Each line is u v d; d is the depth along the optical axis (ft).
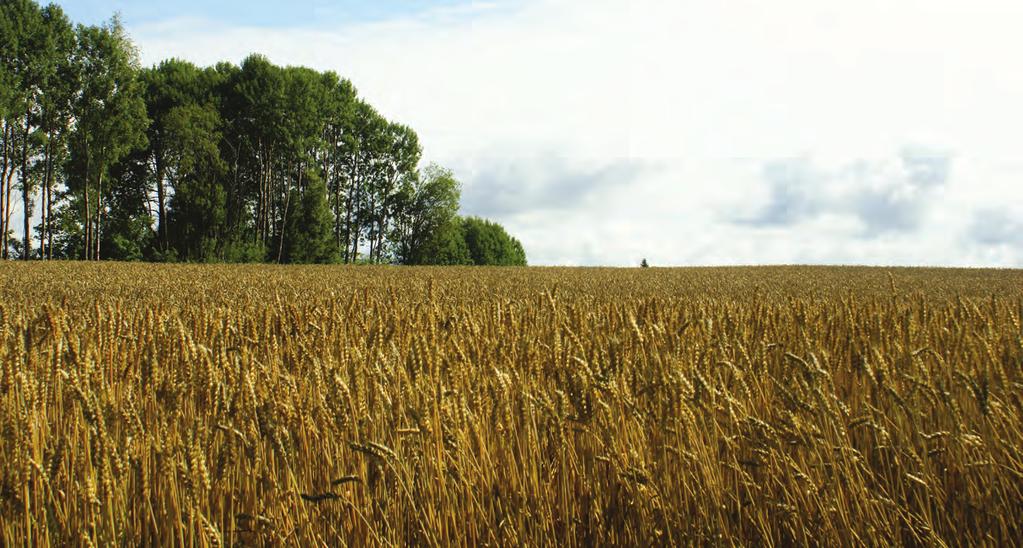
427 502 10.15
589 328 17.99
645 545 10.30
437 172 237.86
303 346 14.49
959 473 11.23
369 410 12.00
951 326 18.03
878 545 9.95
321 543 9.88
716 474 10.75
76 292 52.60
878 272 141.59
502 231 344.49
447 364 12.91
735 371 12.33
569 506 10.92
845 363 14.65
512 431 11.48
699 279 102.78
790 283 92.53
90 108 147.74
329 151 221.46
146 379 13.08
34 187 155.22
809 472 11.13
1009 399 11.85
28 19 142.31
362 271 111.04
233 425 10.83
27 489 8.96
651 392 11.94
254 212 210.18
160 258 168.55
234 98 189.47
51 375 12.50
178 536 9.86
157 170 187.01
